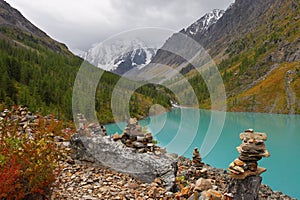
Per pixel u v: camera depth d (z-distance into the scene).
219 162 20.84
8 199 4.44
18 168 4.63
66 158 7.64
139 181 7.13
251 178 5.60
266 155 5.46
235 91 146.62
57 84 60.44
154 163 7.47
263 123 61.62
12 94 52.66
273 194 12.44
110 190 6.35
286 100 114.62
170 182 7.08
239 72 161.38
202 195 5.74
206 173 10.27
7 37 175.38
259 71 155.75
